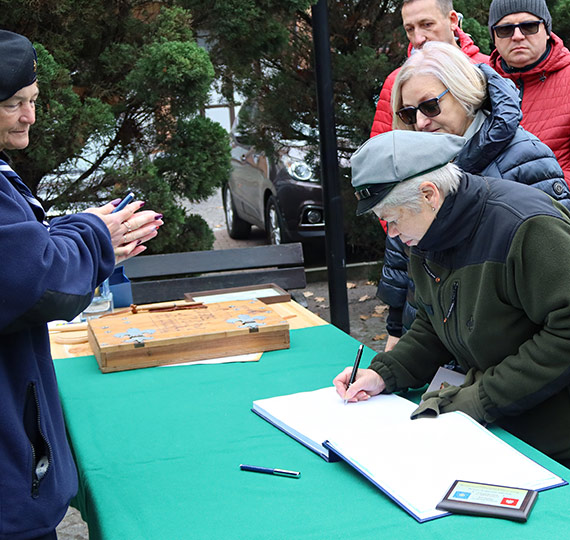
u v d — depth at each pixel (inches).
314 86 236.5
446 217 66.2
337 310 181.2
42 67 161.0
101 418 77.6
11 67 55.3
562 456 68.3
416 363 77.9
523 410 65.9
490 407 66.7
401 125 84.1
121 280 118.9
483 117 81.4
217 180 197.5
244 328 96.3
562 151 124.3
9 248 51.8
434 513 54.1
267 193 275.6
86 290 57.3
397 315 107.1
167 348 93.7
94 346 96.6
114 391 85.4
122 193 181.5
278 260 144.7
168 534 54.5
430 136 65.7
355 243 244.1
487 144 79.2
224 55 199.6
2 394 53.2
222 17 185.8
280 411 74.2
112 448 70.2
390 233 69.6
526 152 81.1
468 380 71.7
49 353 59.4
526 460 59.9
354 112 230.1
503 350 68.6
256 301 112.4
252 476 63.0
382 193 65.9
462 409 68.1
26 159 173.0
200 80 175.2
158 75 170.6
